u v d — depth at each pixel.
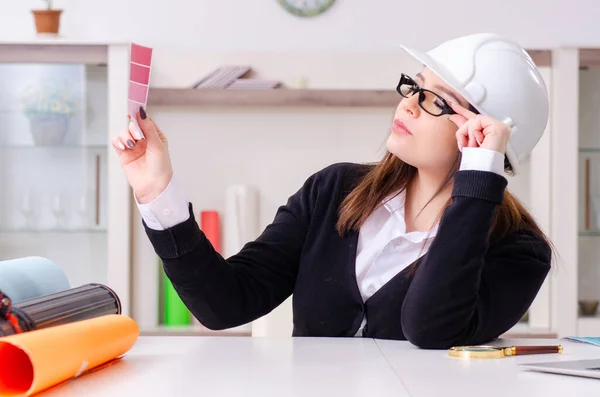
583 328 3.40
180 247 1.35
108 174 3.41
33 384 0.80
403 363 1.08
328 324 1.51
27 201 3.46
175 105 3.62
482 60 1.41
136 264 3.62
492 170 1.28
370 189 1.54
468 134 1.31
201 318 1.49
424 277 1.27
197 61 3.64
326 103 3.58
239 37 3.70
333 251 1.54
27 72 3.44
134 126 1.25
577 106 3.41
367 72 3.68
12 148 3.46
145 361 1.07
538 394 0.86
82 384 0.91
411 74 3.68
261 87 3.56
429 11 3.72
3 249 3.46
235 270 1.53
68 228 3.46
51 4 3.67
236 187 3.62
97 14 3.68
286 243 1.62
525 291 1.40
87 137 3.46
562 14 3.74
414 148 1.42
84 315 1.05
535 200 3.47
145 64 1.22
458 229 1.28
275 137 3.69
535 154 3.47
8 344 0.86
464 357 1.14
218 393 0.85
